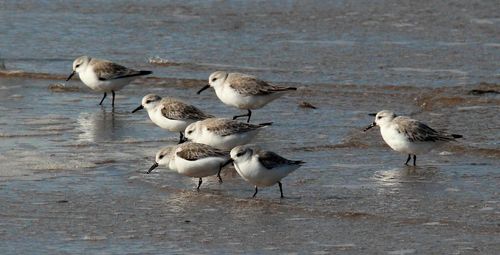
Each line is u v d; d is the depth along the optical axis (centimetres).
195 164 1410
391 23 2891
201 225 1271
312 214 1314
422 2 3142
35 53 2572
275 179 1364
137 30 2844
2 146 1695
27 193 1416
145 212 1330
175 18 3003
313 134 1816
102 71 2039
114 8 3139
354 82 2269
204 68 2425
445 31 2786
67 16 3014
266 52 2577
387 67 2406
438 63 2439
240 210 1338
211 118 1653
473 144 1705
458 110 1989
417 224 1264
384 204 1357
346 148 1712
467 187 1445
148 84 2292
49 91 2206
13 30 2823
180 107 1748
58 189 1441
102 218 1303
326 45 2642
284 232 1237
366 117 1961
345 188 1445
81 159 1620
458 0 3164
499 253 1145
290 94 2172
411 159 1627
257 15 3023
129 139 1772
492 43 2644
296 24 2902
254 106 1902
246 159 1349
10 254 1156
